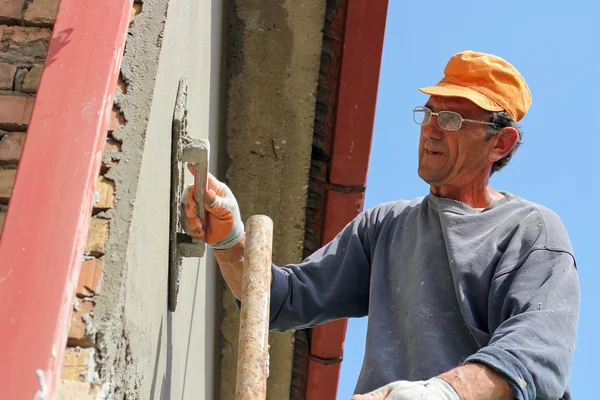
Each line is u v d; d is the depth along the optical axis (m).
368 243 2.87
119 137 1.93
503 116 2.65
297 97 4.40
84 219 1.68
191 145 2.41
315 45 4.33
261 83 4.41
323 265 2.88
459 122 2.63
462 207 2.59
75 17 1.96
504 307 2.32
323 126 4.40
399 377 2.38
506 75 2.68
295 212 4.58
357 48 4.20
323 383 4.76
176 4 2.31
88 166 1.73
